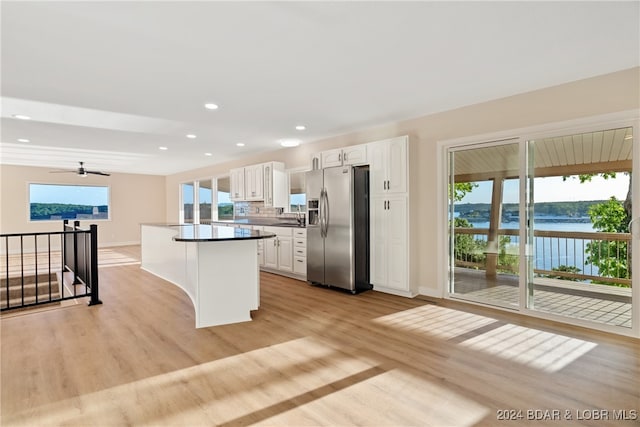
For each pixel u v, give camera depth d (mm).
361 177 4527
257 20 2070
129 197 10547
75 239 5051
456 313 3561
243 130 4918
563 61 2682
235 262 3369
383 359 2504
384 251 4398
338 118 4301
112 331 3076
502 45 2420
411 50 2488
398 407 1908
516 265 3592
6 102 3588
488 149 3758
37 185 9039
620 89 2850
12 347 2713
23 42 2318
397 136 4496
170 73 2875
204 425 1753
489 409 1883
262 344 2789
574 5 1936
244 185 6922
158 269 5637
